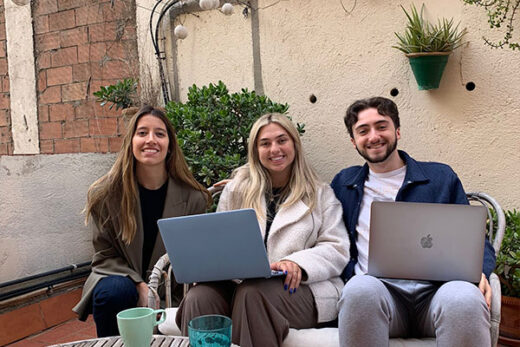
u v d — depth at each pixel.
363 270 2.04
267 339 1.75
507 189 2.86
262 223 2.17
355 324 1.62
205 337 1.26
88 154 3.46
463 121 2.96
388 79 3.17
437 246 1.70
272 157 2.21
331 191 2.26
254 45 3.61
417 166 2.13
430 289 1.85
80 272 3.37
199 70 3.85
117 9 4.12
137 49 4.07
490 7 2.84
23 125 4.62
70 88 4.36
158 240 2.30
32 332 3.00
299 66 3.46
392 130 2.09
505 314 2.60
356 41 3.25
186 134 3.01
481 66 2.89
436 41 2.82
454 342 1.54
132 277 2.13
